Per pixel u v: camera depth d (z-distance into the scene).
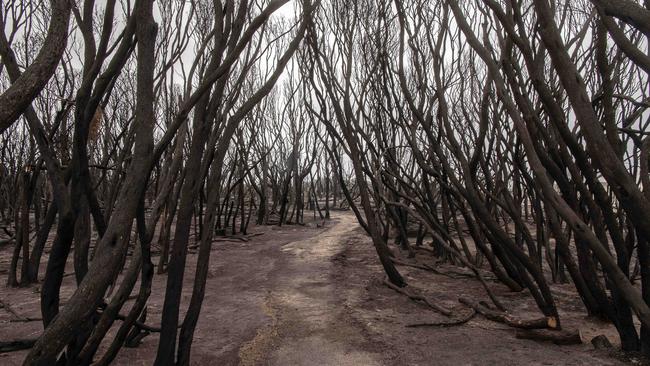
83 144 2.36
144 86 2.13
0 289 6.09
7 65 2.41
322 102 7.16
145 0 2.10
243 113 3.15
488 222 4.48
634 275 6.07
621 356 3.53
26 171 6.24
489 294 5.18
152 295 5.71
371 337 4.18
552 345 3.88
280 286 6.41
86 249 2.86
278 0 2.54
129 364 3.44
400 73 6.06
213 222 3.08
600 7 2.19
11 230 12.14
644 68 2.13
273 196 20.38
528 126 3.91
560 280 6.36
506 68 3.77
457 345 3.93
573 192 4.16
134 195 2.08
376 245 6.19
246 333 4.29
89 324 2.56
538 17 2.71
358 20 7.68
